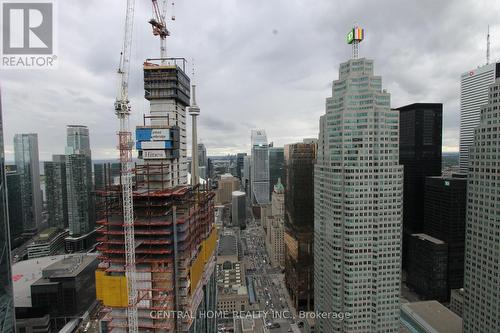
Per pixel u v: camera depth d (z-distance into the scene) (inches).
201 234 6215.6
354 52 7672.2
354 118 7263.8
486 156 6486.2
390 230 7303.2
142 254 4788.4
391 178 7249.0
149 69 5634.8
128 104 4734.3
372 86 7278.5
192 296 5241.1
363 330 7416.3
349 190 7258.9
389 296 7357.3
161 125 5452.8
